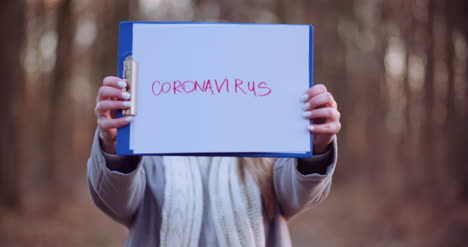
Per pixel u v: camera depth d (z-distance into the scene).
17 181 8.81
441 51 10.98
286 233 1.65
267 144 1.38
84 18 12.89
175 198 1.59
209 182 1.63
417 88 12.28
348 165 14.42
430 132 10.72
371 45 14.08
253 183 1.62
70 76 12.25
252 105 1.39
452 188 9.42
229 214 1.57
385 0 13.08
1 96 8.95
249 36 1.41
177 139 1.38
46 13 11.38
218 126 1.38
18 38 9.28
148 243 1.59
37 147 11.62
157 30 1.41
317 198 1.57
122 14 12.78
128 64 1.38
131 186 1.47
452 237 7.14
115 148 1.47
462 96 10.48
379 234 7.64
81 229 8.08
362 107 14.45
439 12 10.99
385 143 13.40
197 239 1.56
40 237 7.46
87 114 18.88
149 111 1.39
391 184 10.56
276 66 1.40
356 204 9.68
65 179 12.38
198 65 1.40
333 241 7.46
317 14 13.94
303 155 1.37
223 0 13.03
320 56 14.27
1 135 8.87
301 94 1.40
